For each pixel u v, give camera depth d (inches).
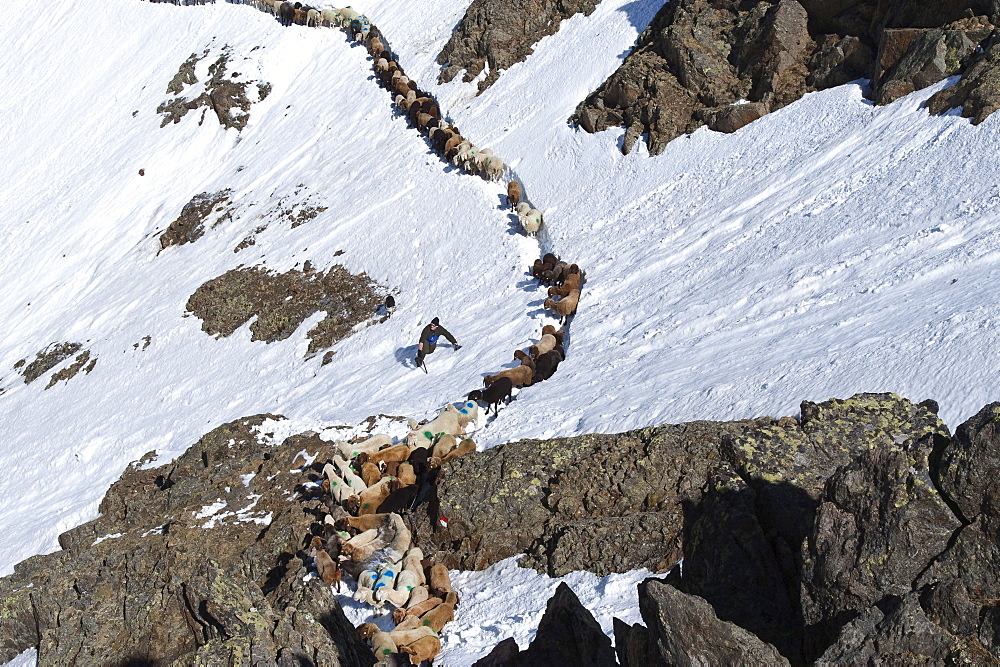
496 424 636.7
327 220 1243.8
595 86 1189.1
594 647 313.9
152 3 2103.8
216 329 1136.8
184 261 1347.2
